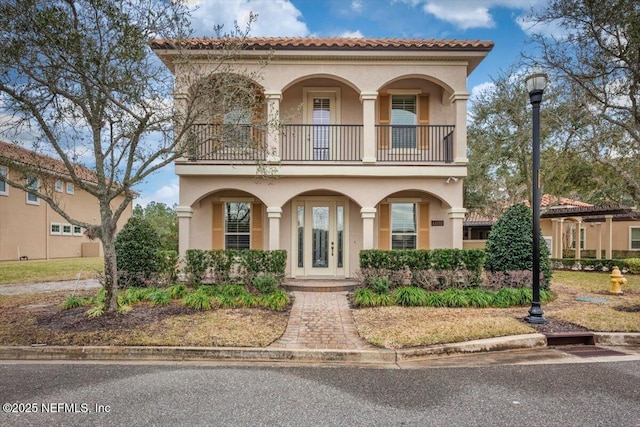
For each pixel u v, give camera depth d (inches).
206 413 144.8
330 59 409.1
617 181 586.2
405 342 223.9
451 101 430.9
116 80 246.5
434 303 316.5
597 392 164.9
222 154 367.9
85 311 280.2
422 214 467.8
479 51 401.7
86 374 187.9
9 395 162.2
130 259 368.8
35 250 826.8
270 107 403.2
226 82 285.4
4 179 252.8
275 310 301.0
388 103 464.1
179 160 402.6
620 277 393.4
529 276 356.8
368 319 276.1
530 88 275.7
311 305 329.4
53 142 255.0
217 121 353.7
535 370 193.6
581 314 281.0
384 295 328.5
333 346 222.8
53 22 228.5
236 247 466.0
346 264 464.1
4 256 749.9
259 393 164.1
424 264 372.8
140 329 241.4
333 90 463.2
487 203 669.3
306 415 143.3
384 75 412.5
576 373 188.7
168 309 291.6
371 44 395.5
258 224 465.1
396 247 468.4
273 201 415.8
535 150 272.7
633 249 880.3
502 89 585.9
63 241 912.9
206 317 271.7
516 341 229.5
